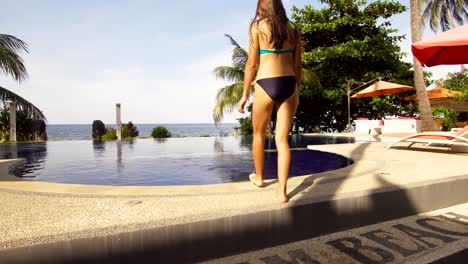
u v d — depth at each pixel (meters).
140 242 2.00
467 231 2.73
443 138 6.68
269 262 2.17
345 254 2.29
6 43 14.01
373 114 21.00
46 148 11.51
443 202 3.43
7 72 13.52
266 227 2.42
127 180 5.11
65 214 2.21
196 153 9.44
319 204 2.65
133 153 9.58
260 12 2.96
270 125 17.94
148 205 2.45
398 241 2.53
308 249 2.39
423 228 2.81
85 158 8.24
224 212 2.26
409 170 4.10
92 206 2.43
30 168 6.54
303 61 20.16
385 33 20.45
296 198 2.64
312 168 5.97
